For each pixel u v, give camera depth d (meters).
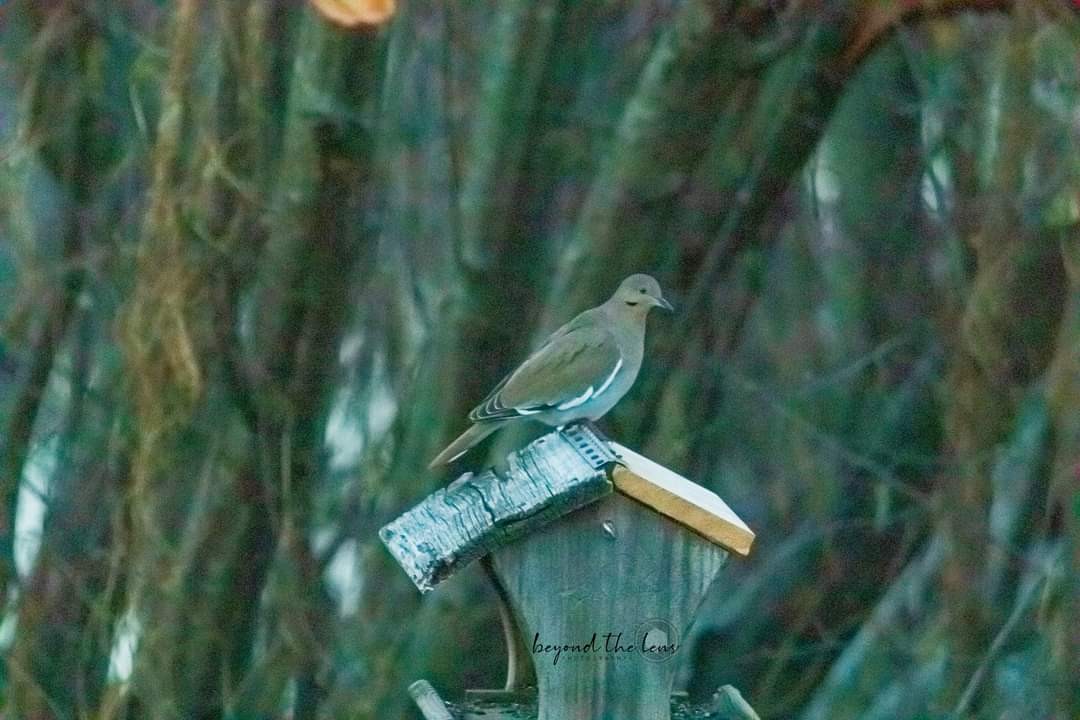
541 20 14.12
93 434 15.86
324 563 14.88
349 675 13.93
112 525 15.30
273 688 14.30
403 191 15.47
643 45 15.06
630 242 13.27
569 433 8.58
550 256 14.41
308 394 14.26
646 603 8.33
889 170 16.14
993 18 14.85
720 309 15.01
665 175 13.27
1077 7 13.30
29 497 15.93
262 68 13.86
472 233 13.96
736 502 16.03
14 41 15.75
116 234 15.70
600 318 10.07
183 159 13.91
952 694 13.95
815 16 13.44
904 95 16.02
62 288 15.77
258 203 13.86
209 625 14.06
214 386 13.84
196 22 13.99
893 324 16.20
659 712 8.33
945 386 15.34
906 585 14.97
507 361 14.03
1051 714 12.99
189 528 14.04
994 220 13.68
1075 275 13.20
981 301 13.80
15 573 15.80
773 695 15.25
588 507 8.30
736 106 13.45
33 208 15.74
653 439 14.72
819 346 16.42
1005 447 14.01
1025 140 13.41
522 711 8.73
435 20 15.48
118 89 15.75
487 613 13.35
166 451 13.91
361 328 15.35
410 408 14.14
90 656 15.38
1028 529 13.99
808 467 15.96
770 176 13.53
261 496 14.07
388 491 13.98
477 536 8.21
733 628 15.43
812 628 15.54
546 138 14.51
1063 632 12.99
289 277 13.91
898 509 15.84
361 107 13.91
